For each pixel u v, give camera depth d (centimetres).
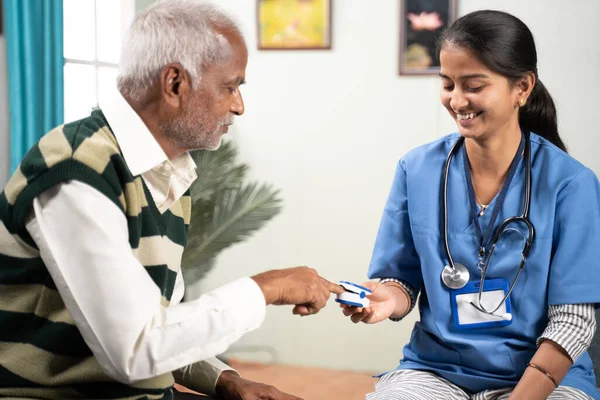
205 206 372
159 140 137
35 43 309
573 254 167
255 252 418
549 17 371
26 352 128
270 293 134
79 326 119
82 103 368
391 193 194
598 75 368
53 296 127
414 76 389
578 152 373
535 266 170
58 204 120
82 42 368
